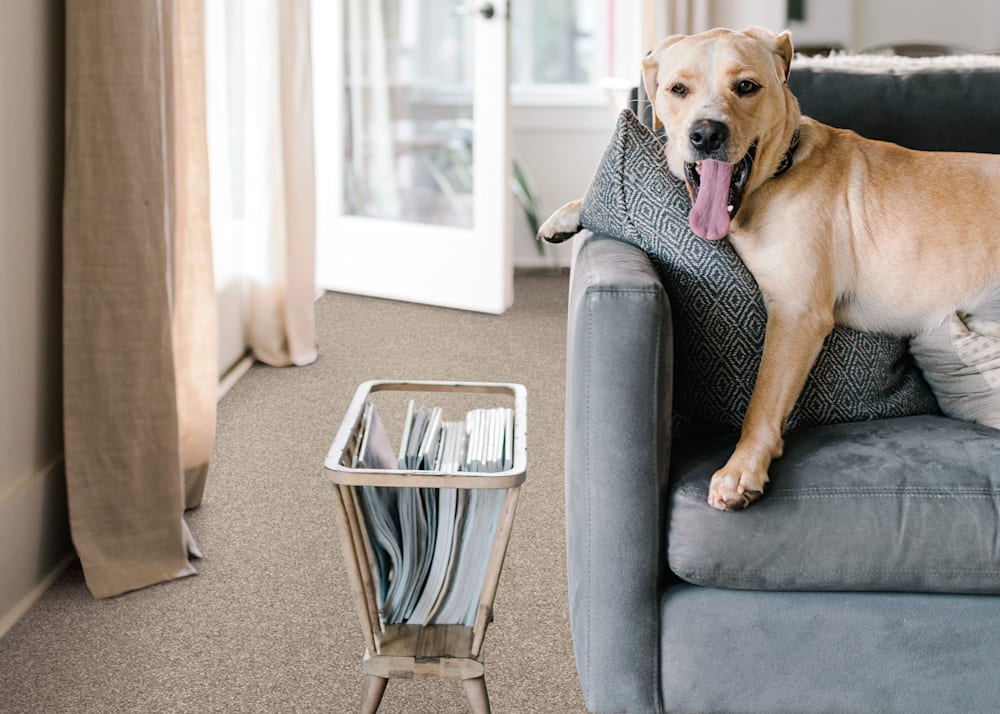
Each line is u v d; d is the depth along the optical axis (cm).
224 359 321
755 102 169
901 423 165
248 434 280
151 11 191
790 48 176
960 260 173
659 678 153
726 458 155
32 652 181
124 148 191
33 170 194
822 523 144
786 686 150
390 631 153
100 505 200
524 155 493
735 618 149
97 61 187
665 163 173
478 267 396
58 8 199
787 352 162
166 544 207
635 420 146
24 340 195
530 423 291
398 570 152
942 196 175
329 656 181
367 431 154
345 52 412
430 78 398
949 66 211
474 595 152
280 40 316
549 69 505
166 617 192
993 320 172
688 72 172
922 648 148
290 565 212
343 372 330
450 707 168
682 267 164
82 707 166
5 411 189
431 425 157
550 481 254
